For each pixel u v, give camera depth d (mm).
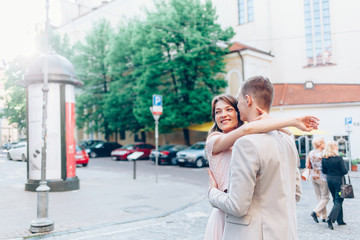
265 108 1910
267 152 1659
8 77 25922
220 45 25172
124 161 24641
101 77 32219
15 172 15492
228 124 2160
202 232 5863
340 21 27844
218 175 1985
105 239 5453
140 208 8023
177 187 11750
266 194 1682
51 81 10375
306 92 22688
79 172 16922
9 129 26344
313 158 6422
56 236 5645
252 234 1654
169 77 25453
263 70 27844
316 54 28609
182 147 22438
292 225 1740
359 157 20047
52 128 10406
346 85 22641
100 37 32219
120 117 28938
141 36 24766
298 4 29047
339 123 20594
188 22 23562
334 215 5824
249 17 32000
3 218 6902
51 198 9305
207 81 23625
